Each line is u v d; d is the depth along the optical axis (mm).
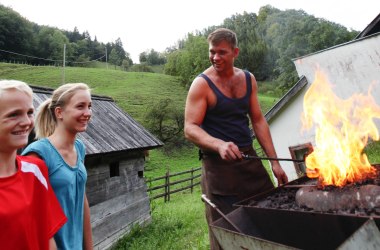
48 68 50562
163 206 9844
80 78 44406
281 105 9609
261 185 2621
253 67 51156
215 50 2473
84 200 2539
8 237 1644
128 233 6500
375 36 8125
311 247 1813
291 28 37625
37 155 2197
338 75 8891
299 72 9570
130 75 49000
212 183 2570
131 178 7109
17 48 70688
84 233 2543
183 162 21422
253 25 58469
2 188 1703
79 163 2457
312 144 9344
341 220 1565
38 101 5707
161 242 5855
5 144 1738
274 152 2785
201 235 5590
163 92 39812
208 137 2350
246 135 2650
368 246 1349
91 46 100438
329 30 32156
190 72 45938
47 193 1946
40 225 1863
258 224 2061
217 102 2547
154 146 7516
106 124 7035
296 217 1782
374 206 1615
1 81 1810
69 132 2410
